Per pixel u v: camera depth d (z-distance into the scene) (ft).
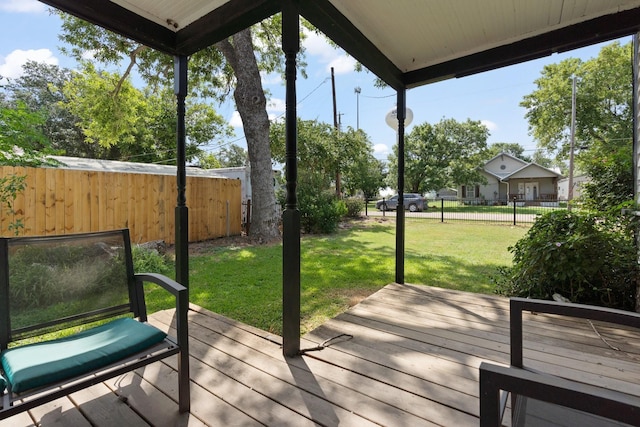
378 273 14.76
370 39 9.30
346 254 19.31
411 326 8.07
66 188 17.01
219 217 25.38
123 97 26.91
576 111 50.21
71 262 5.42
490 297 10.41
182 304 4.82
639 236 9.09
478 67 10.25
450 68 10.71
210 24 7.79
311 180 30.07
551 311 4.11
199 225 23.85
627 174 13.30
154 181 20.93
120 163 24.32
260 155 23.97
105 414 4.88
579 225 9.57
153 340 4.72
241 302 11.02
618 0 7.77
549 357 6.41
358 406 5.00
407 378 5.75
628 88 46.78
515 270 10.82
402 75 11.55
